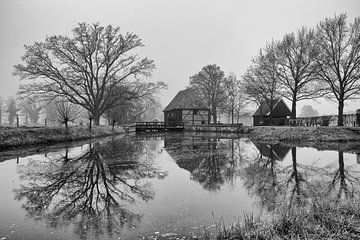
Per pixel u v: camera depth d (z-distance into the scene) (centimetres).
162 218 675
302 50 3466
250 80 4284
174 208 748
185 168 1327
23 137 2142
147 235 580
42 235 593
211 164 1433
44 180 1084
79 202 815
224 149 2062
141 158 1627
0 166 1353
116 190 941
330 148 1906
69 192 921
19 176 1148
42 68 3672
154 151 1956
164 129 5294
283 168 1288
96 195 884
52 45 3638
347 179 1037
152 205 778
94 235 587
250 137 3184
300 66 3512
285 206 732
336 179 1041
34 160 1527
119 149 2058
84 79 3931
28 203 809
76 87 4141
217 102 5591
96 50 3947
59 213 725
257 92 4019
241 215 684
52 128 2611
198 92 5741
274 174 1163
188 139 3064
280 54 3641
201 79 5641
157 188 962
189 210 730
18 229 625
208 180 1078
